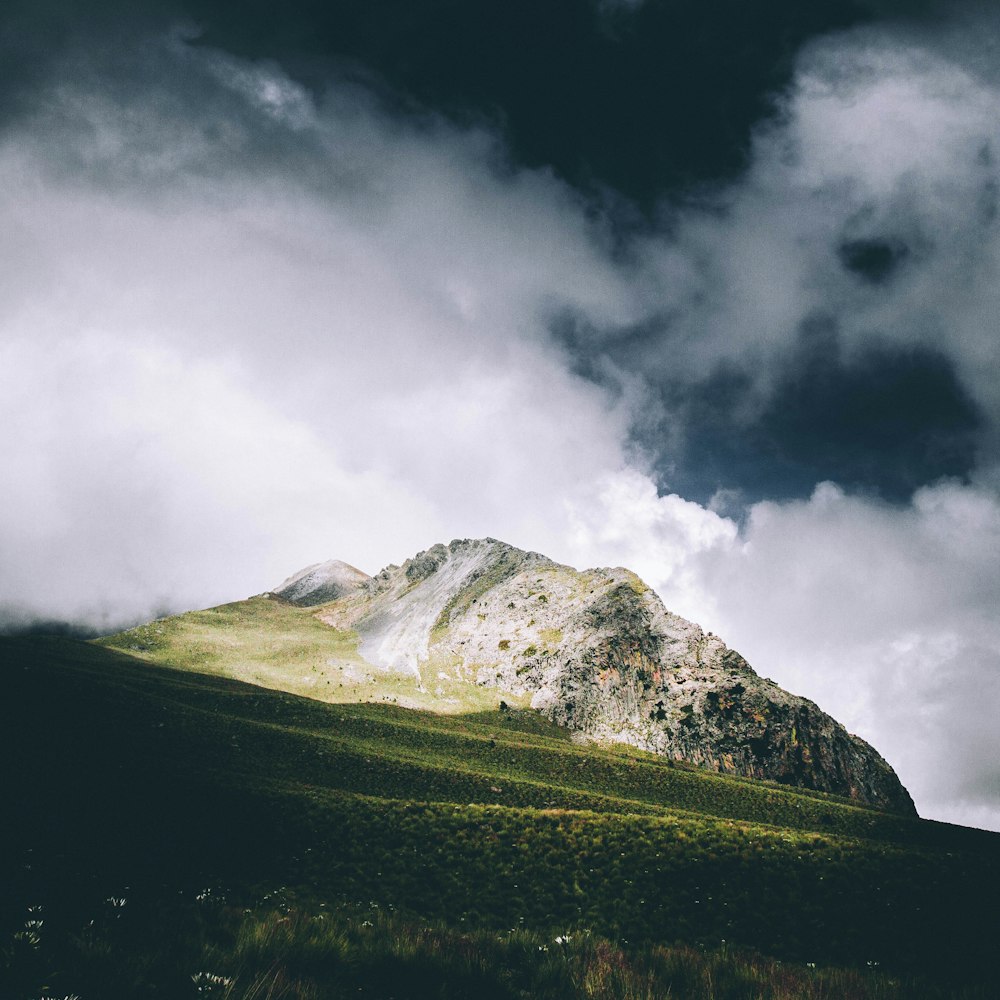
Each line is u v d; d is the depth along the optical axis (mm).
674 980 9438
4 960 7133
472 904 27000
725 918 24828
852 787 148250
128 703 82125
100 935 8664
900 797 154750
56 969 7141
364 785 67938
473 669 190625
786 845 32125
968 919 23656
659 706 161625
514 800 70250
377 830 36875
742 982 9516
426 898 27594
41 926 8492
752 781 127375
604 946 11070
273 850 33219
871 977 11039
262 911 13453
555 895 27953
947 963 20375
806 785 143625
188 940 8703
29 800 37469
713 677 166125
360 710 145375
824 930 23453
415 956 9141
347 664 192250
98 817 35938
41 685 80438
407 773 74125
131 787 43188
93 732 64500
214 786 45469
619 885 28578
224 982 7008
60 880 19219
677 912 25656
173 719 79062
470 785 72750
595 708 161750
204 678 149750
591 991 8336
